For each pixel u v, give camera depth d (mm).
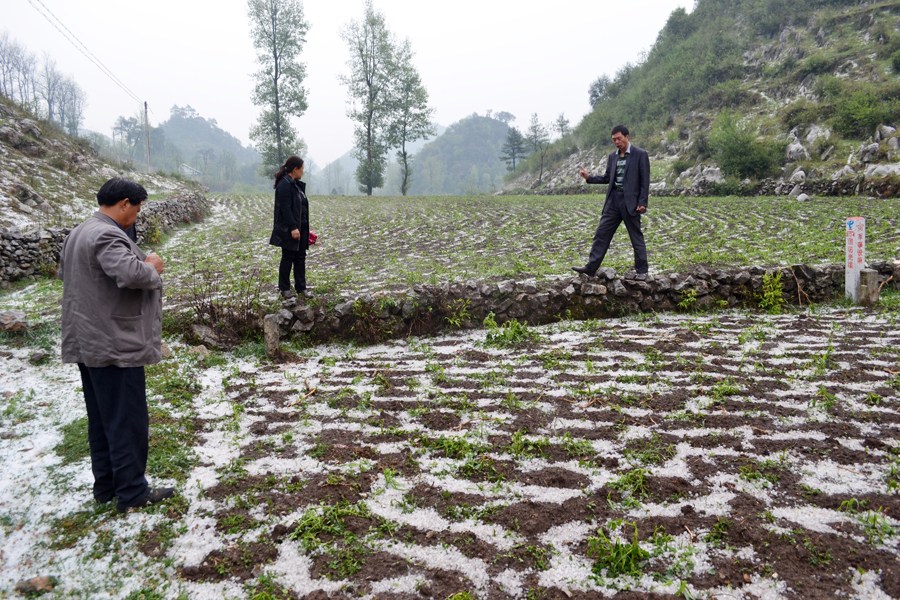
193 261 10500
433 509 2902
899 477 3070
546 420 3896
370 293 6535
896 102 23188
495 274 8266
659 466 3246
